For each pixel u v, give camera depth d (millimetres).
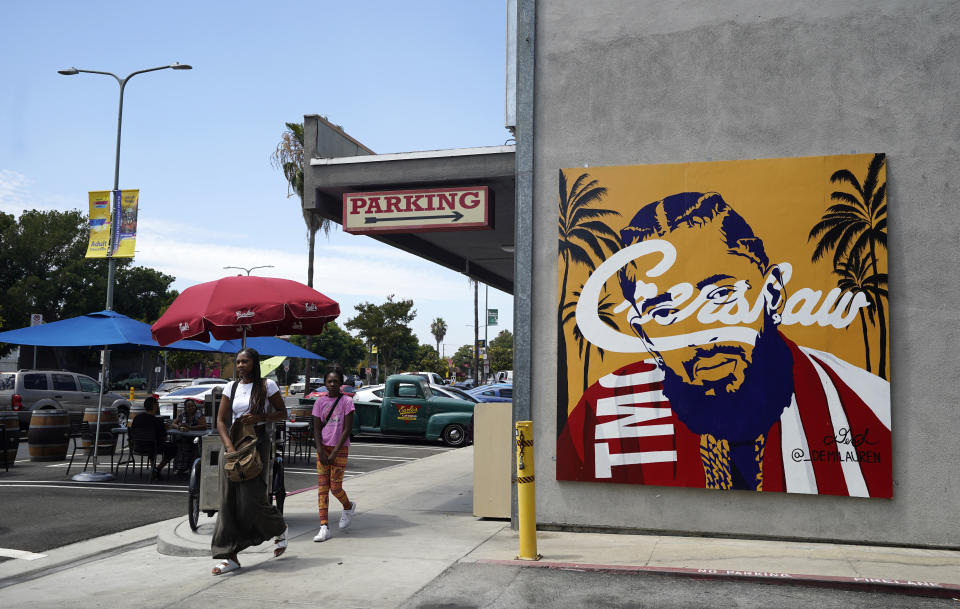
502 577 6223
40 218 55594
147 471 13898
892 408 7211
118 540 8188
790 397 7418
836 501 7305
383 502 10227
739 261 7656
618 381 7879
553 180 8266
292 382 58312
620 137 8109
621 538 7617
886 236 7301
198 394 27156
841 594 5766
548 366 8141
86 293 57281
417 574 6344
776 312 7523
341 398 8055
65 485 12094
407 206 9523
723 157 7805
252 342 12406
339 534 8062
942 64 7340
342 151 10766
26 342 11453
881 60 7477
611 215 8023
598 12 8273
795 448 7371
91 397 22141
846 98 7531
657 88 8039
